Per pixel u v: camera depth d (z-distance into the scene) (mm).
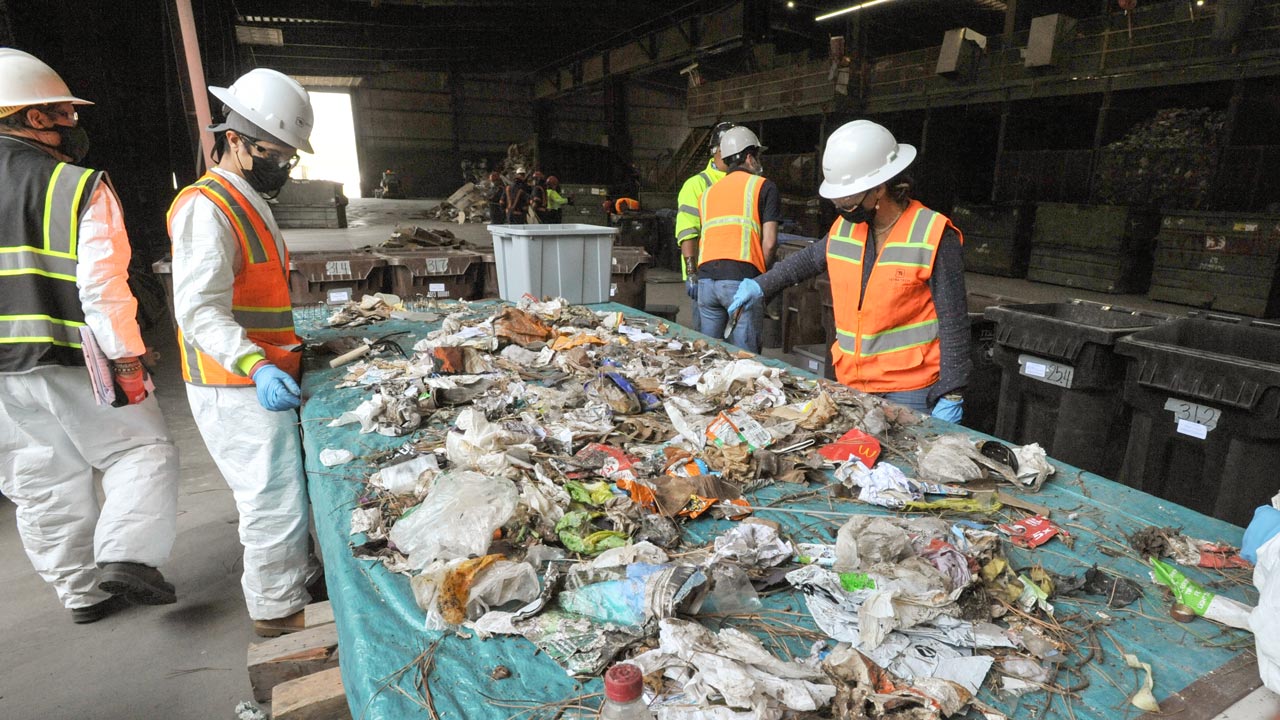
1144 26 7926
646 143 30328
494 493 1320
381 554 1271
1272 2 6832
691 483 1505
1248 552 1077
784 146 15227
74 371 2252
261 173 2088
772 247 3842
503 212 14625
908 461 1731
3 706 2145
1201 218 7309
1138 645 1036
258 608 2307
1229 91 8703
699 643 961
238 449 2111
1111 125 9195
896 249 2244
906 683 927
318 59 27438
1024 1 10523
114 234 2131
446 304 3920
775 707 864
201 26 11109
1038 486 1573
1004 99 9688
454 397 2115
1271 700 912
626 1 19578
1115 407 2836
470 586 1088
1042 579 1174
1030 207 9469
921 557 1175
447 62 28906
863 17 13102
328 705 1484
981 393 3668
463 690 922
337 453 1699
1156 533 1316
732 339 3938
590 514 1382
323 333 3119
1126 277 8305
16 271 2070
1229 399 2340
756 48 16688
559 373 2457
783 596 1150
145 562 2363
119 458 2412
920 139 12031
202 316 1905
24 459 2285
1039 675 961
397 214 21406
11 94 2068
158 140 8711
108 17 7305
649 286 10055
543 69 29484
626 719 768
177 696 2193
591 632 1031
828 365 4559
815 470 1677
